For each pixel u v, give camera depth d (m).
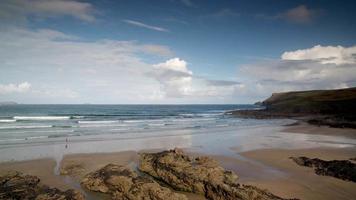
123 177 13.57
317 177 16.80
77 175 16.44
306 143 29.83
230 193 12.27
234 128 45.25
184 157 16.84
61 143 27.31
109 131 37.75
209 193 13.40
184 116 73.62
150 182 12.90
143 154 18.48
